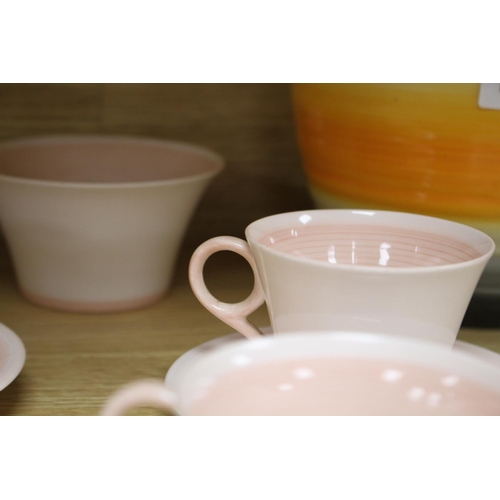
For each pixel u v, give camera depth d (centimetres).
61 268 49
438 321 34
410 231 41
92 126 63
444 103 41
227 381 28
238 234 63
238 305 40
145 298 51
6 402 38
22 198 46
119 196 46
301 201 64
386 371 30
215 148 63
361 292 33
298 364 29
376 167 43
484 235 38
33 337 46
